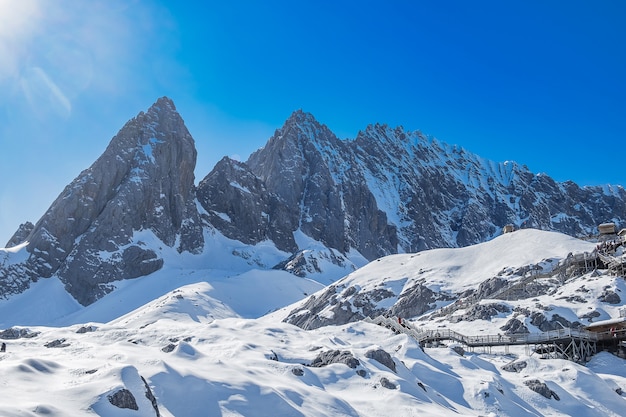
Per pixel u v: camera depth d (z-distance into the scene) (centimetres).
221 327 8288
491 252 17062
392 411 5088
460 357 7588
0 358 5822
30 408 3212
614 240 14375
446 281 15938
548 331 9106
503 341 9144
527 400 6500
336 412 4853
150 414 3641
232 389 4684
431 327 11450
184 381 4619
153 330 8675
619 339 8606
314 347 7238
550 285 12794
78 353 6084
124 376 3853
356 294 17038
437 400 5938
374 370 5978
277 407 4556
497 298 12800
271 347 7194
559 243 15912
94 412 3434
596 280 11856
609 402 6694
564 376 7150
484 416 5628
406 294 15925
